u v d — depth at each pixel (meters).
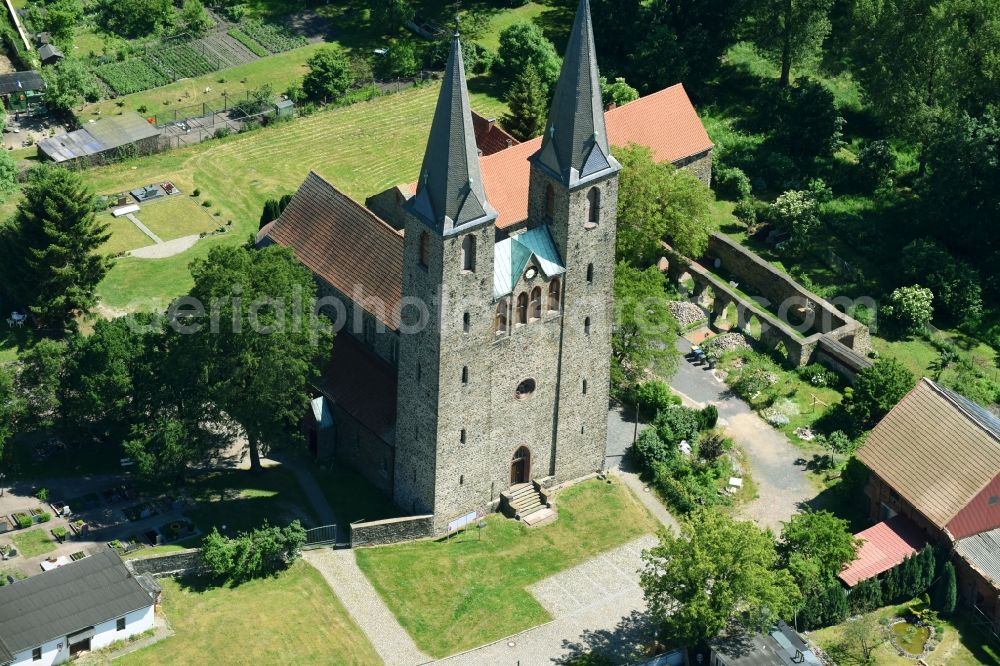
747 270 165.25
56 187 147.12
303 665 113.81
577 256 122.69
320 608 119.25
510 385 125.06
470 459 125.94
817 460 140.38
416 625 118.56
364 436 132.38
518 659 116.00
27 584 114.19
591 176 119.00
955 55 175.88
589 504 132.50
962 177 168.62
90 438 138.38
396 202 150.38
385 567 123.81
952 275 164.88
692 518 118.75
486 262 116.88
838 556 122.50
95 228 152.12
